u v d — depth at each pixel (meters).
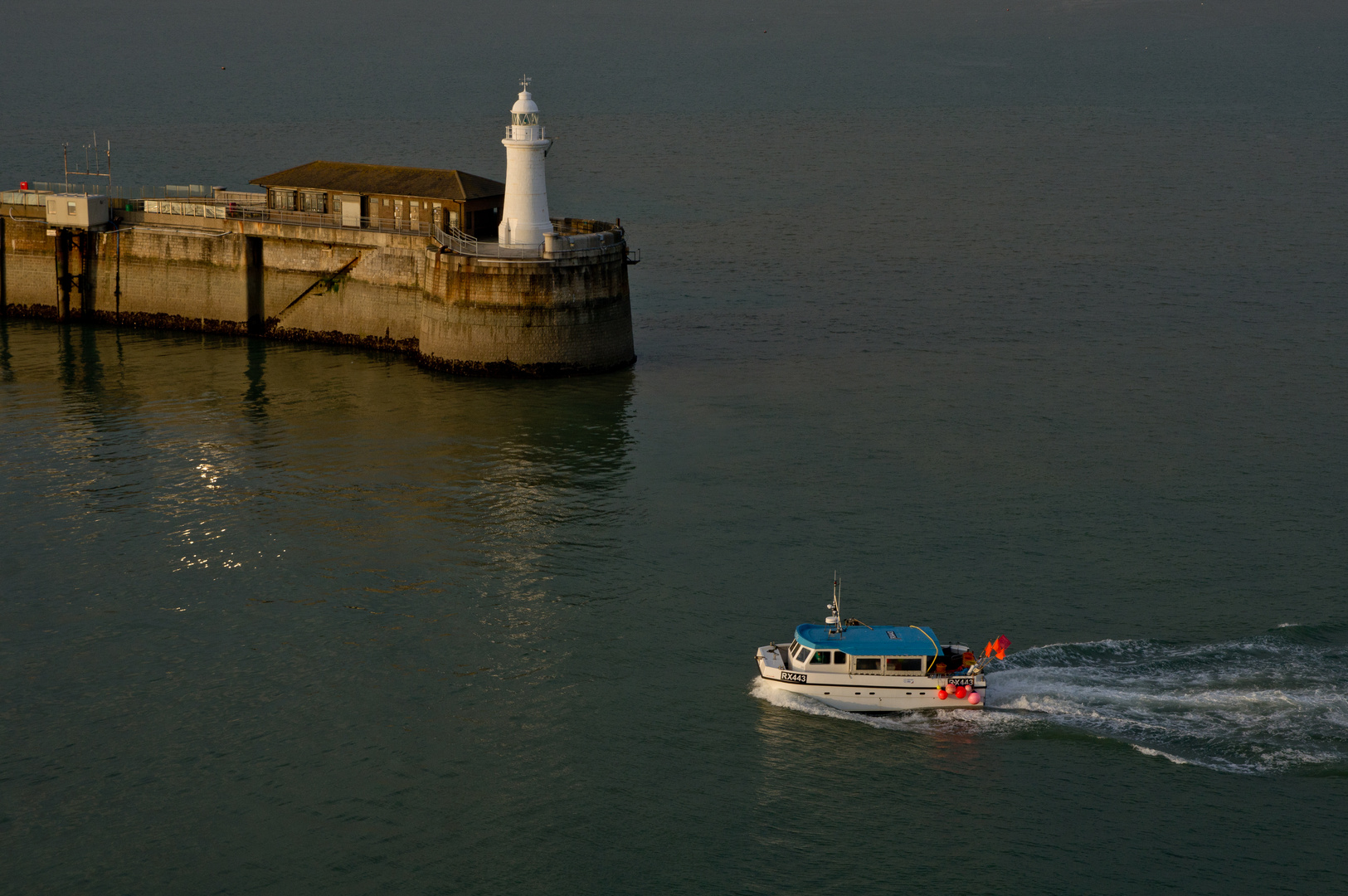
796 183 169.12
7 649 55.16
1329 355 94.44
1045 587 59.09
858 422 81.19
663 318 107.44
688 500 69.31
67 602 58.88
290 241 102.12
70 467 74.44
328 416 83.81
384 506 69.06
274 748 48.69
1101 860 43.16
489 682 52.66
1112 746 48.25
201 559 62.94
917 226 142.12
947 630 55.50
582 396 87.69
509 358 92.06
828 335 101.50
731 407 84.56
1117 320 104.62
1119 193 162.00
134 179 164.38
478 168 178.62
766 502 68.94
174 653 54.88
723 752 48.53
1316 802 45.25
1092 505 68.00
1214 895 41.62
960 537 64.38
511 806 45.81
